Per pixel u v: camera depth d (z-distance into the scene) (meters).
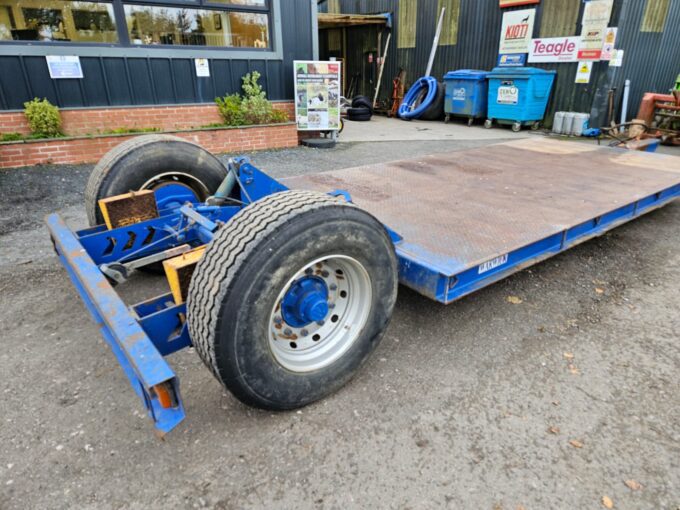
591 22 8.91
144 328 1.70
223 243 1.61
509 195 3.47
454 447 1.77
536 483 1.62
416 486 1.61
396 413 1.94
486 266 2.34
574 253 3.62
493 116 10.41
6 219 4.30
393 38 13.52
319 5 16.14
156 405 1.38
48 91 6.17
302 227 1.62
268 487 1.60
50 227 2.40
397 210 3.11
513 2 10.17
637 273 3.28
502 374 2.19
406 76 13.43
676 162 4.66
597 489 1.60
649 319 2.68
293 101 8.04
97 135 6.27
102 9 6.26
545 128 10.27
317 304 1.83
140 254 2.63
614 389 2.10
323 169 6.14
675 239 3.93
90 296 1.73
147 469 1.67
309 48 7.91
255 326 1.60
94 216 2.80
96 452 1.74
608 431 1.85
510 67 10.65
